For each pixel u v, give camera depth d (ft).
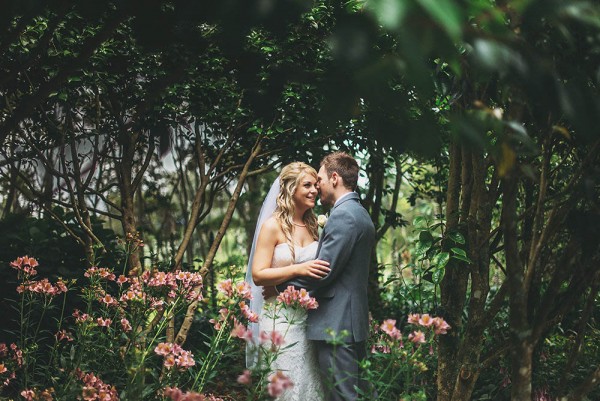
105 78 12.46
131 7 5.00
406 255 19.52
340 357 9.53
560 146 9.35
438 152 3.31
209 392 12.03
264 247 10.34
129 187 13.91
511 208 5.84
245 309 8.86
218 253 28.50
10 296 12.91
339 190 10.20
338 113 3.49
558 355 12.83
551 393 11.25
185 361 8.34
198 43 5.42
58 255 13.43
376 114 3.43
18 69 6.28
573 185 6.85
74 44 11.66
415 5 2.62
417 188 17.54
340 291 9.73
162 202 19.72
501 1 4.15
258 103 5.29
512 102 5.10
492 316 8.52
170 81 5.92
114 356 9.91
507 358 12.23
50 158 14.11
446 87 7.69
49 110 13.39
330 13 10.61
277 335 7.59
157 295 9.98
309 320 9.79
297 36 10.59
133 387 8.55
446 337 10.21
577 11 3.23
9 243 13.41
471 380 8.93
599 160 7.23
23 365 9.82
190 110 13.19
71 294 12.92
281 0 3.63
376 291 17.74
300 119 12.55
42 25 11.09
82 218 14.20
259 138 13.80
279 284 10.10
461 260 9.78
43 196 13.65
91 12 5.21
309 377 9.95
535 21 3.46
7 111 12.55
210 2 3.83
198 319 15.96
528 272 6.85
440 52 2.97
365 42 3.24
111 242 14.34
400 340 7.88
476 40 3.31
